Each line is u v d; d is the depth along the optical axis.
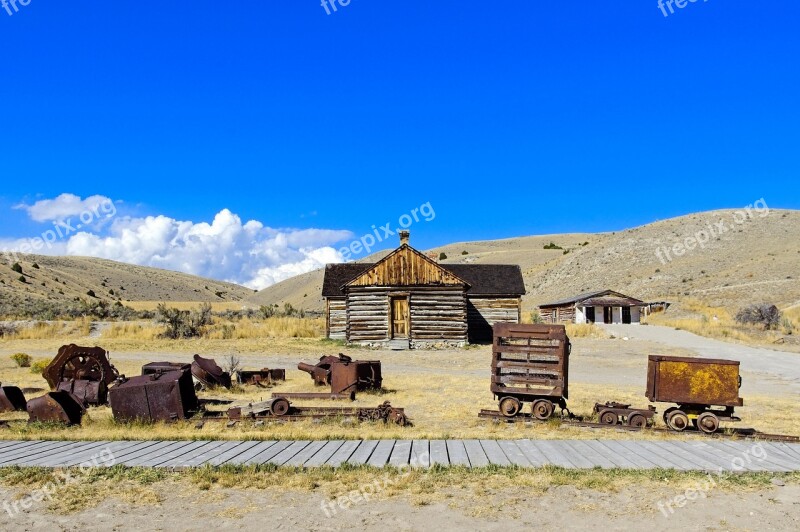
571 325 47.12
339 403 16.25
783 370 25.92
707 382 12.43
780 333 43.38
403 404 16.12
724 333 42.88
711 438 12.02
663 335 43.69
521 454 10.16
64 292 106.25
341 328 39.03
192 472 8.95
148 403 13.29
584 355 32.06
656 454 10.34
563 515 7.35
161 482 8.56
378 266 35.66
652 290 90.44
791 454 10.52
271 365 27.31
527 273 132.62
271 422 13.16
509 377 13.77
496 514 7.37
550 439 11.52
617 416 13.16
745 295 73.56
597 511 7.48
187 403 14.41
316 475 8.74
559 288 110.44
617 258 114.38
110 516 7.32
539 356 14.07
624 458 9.99
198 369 19.31
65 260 152.00
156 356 30.09
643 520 7.21
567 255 134.88
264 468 9.06
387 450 10.36
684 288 86.25
